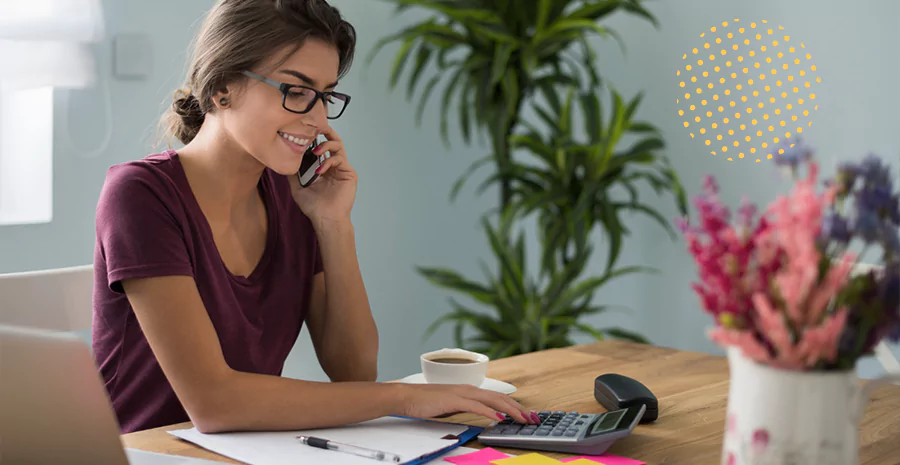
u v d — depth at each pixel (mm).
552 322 2910
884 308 750
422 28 2938
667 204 3316
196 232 1384
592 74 3020
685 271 3283
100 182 2555
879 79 2748
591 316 3635
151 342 1248
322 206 1618
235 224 1504
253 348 1489
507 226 2984
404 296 3494
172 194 1359
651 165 3266
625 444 1135
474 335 3803
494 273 3844
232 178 1453
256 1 1349
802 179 761
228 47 1336
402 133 3424
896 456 1108
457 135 3672
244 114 1355
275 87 1335
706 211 780
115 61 2539
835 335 732
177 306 1250
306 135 1378
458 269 3721
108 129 2553
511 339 3014
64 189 2479
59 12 2359
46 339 826
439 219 3615
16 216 2473
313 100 1361
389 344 3453
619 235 2857
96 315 1436
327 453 1074
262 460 1042
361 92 3250
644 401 1241
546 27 2959
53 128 2439
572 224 2838
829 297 735
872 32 2758
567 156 2928
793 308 737
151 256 1264
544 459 1051
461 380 1364
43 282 1417
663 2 3277
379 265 3391
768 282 754
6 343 808
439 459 1062
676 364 1639
